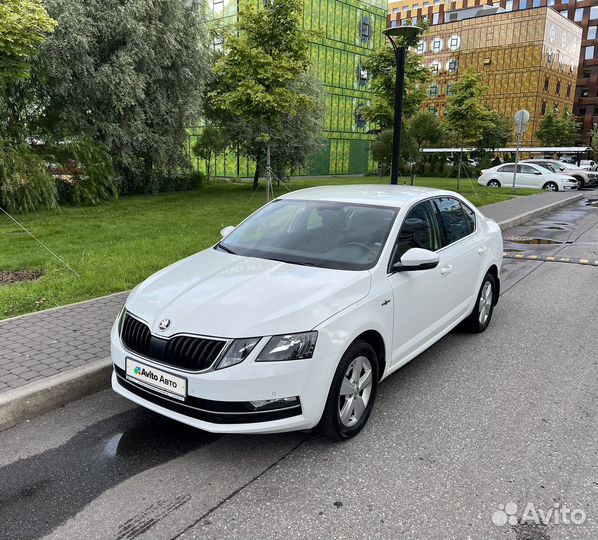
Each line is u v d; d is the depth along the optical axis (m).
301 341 3.00
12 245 9.02
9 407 3.57
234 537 2.56
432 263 3.74
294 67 11.90
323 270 3.67
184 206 15.30
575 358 4.93
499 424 3.67
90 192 15.20
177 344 3.06
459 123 21.88
